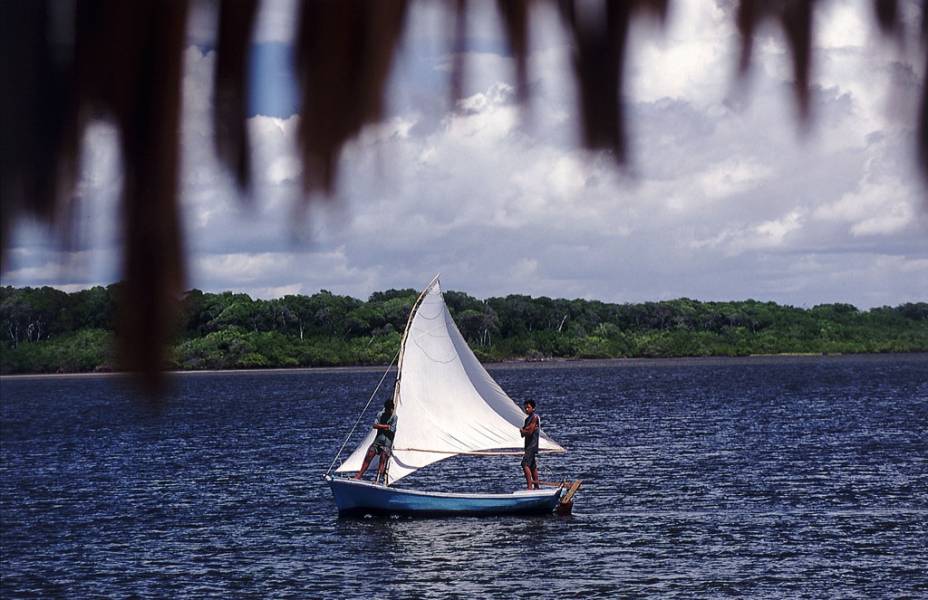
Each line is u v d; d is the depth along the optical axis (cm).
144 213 104
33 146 99
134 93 104
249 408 16600
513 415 5259
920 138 110
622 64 110
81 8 102
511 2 110
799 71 112
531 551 4466
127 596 3881
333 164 108
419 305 5131
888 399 15675
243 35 106
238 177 106
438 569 4181
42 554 4706
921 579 3850
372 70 108
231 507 6006
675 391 18812
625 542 4634
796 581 3850
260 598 3794
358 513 5347
